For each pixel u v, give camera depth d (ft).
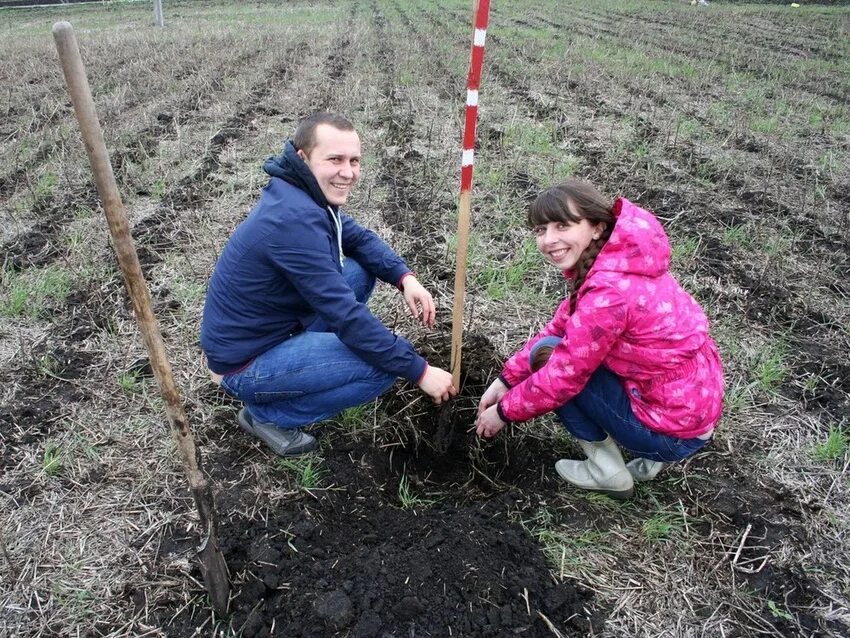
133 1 79.92
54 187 17.97
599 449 8.30
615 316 7.02
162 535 7.88
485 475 9.46
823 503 8.41
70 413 9.79
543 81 30.32
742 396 10.11
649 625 7.02
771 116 25.04
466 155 7.67
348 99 25.81
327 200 8.16
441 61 34.45
